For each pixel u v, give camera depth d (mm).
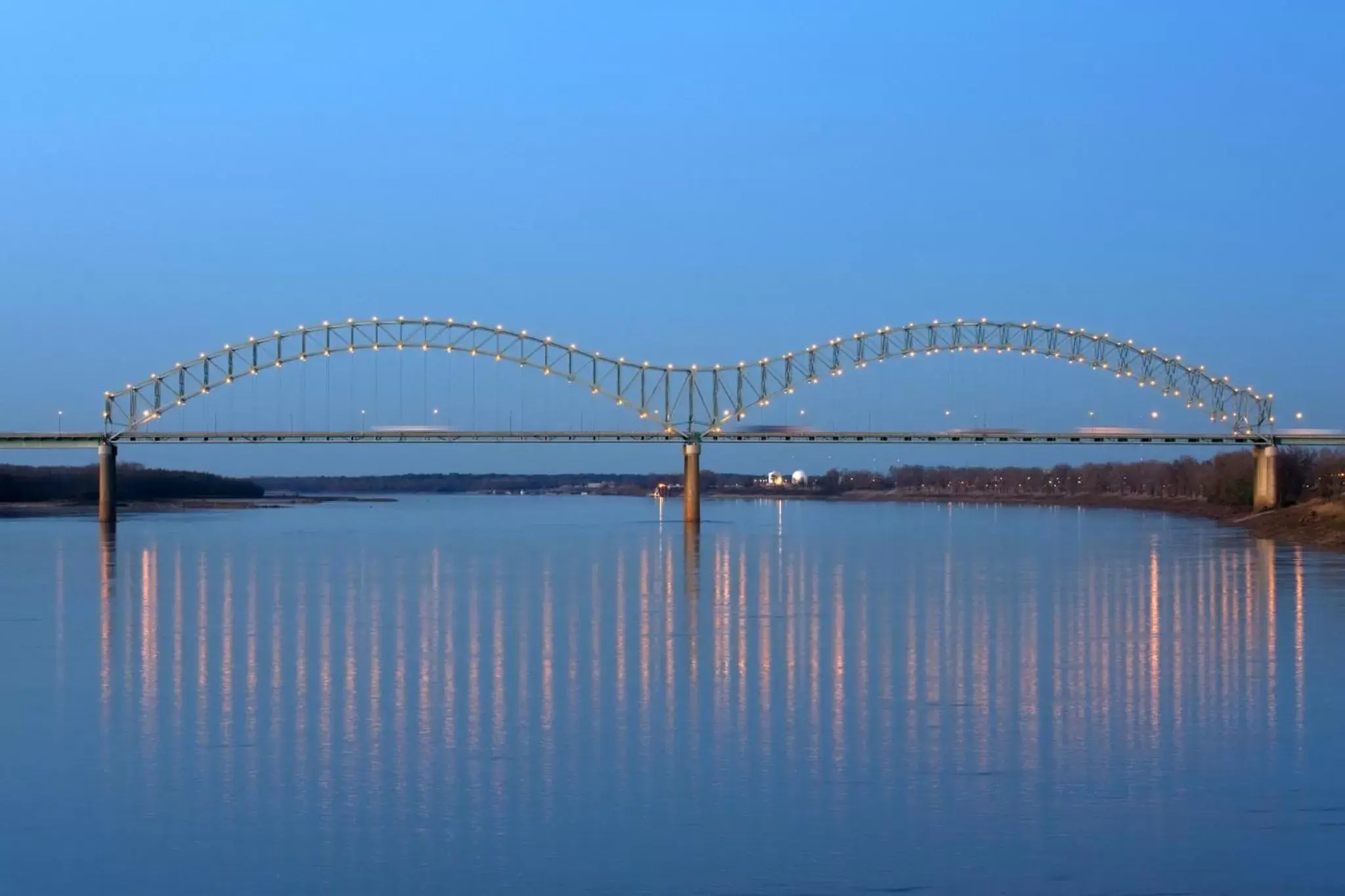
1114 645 62094
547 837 32812
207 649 61250
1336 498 173250
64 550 136250
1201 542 147875
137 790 36812
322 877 30266
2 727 44125
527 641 63812
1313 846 31984
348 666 56219
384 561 121000
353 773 38438
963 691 50219
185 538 163750
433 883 29906
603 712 46500
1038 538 161125
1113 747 41219
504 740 42219
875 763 39438
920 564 115750
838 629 68125
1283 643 62312
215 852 31891
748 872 30469
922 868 30672
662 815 34500
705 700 48469
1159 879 30000
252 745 41625
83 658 58625
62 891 29516
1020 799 35812
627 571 107875
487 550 137875
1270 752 40625
